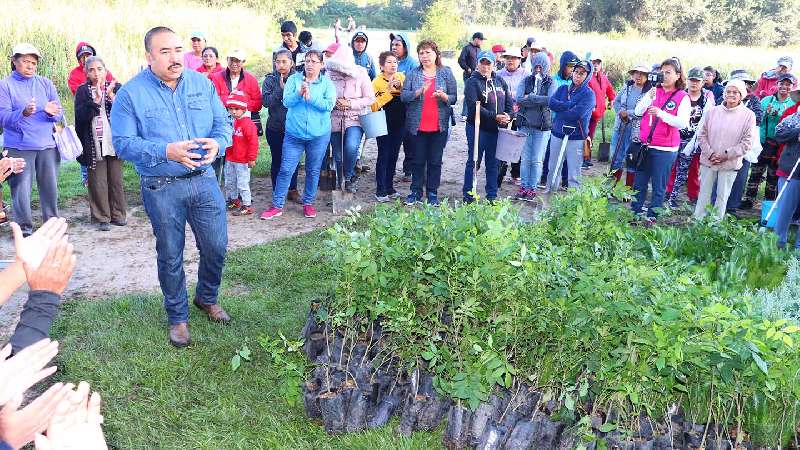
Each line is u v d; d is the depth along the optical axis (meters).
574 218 4.95
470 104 8.16
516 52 9.32
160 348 4.65
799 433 3.67
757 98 9.25
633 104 9.80
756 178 9.40
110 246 6.93
